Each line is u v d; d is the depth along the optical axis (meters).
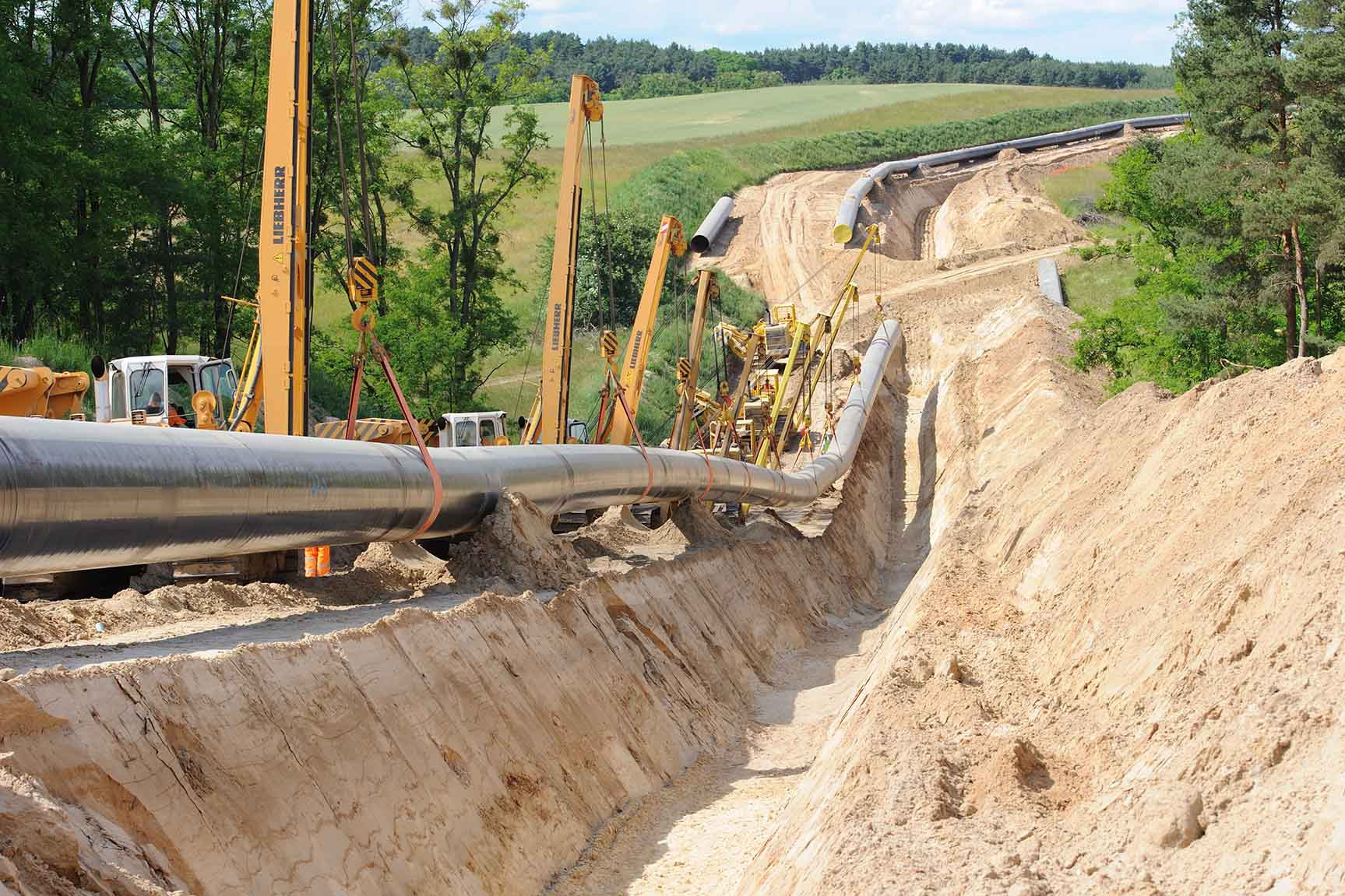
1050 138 122.06
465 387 53.00
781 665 26.41
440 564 19.69
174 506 12.03
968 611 16.52
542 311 71.50
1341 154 33.16
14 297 41.44
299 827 9.48
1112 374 48.72
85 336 43.56
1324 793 6.14
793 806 12.52
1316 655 7.50
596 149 113.12
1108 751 9.05
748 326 72.25
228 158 46.56
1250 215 34.22
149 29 47.94
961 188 103.44
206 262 45.25
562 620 17.16
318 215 51.22
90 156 41.56
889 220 93.88
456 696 13.02
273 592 16.73
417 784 11.31
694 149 113.94
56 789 7.69
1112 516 14.93
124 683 8.92
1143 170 49.72
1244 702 7.62
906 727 11.05
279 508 13.61
